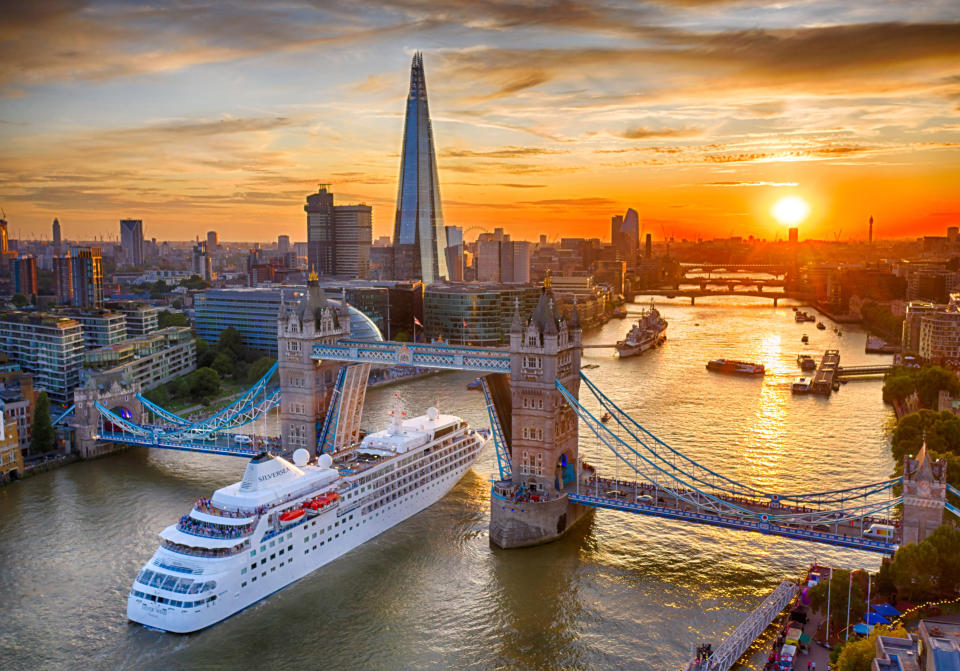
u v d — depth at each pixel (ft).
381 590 556.92
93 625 510.58
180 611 498.28
